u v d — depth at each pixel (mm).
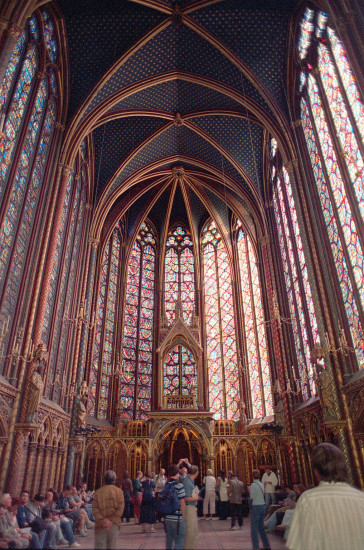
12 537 7363
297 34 17656
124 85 20250
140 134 24281
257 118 21609
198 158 26406
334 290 14773
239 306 27469
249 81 19984
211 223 31859
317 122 16828
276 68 19297
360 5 12375
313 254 15906
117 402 24625
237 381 25969
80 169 21875
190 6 17594
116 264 28656
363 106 12281
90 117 19656
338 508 2770
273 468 19016
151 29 18453
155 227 32094
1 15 12273
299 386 18578
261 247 24531
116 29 18359
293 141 18734
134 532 11086
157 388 26484
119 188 25281
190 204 31047
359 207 12875
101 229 24422
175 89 22281
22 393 13555
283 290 21375
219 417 25766
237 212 26906
